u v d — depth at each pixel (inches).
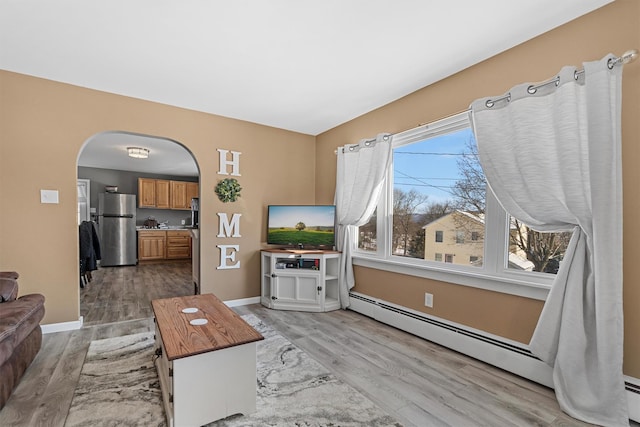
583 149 68.2
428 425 62.2
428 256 112.6
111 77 107.0
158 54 91.9
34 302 84.3
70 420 61.8
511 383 78.4
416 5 70.0
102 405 66.9
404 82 108.6
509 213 82.7
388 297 123.1
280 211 153.3
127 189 291.1
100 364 85.4
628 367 65.1
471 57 91.7
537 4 68.8
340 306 142.7
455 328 97.8
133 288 183.0
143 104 125.6
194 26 78.4
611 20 67.7
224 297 145.5
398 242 124.9
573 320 68.2
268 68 99.8
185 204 312.8
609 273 63.7
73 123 112.7
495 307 88.1
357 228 145.9
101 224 265.0
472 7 70.3
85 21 76.3
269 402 69.0
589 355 67.3
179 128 133.7
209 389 60.9
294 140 167.6
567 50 74.9
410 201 120.0
